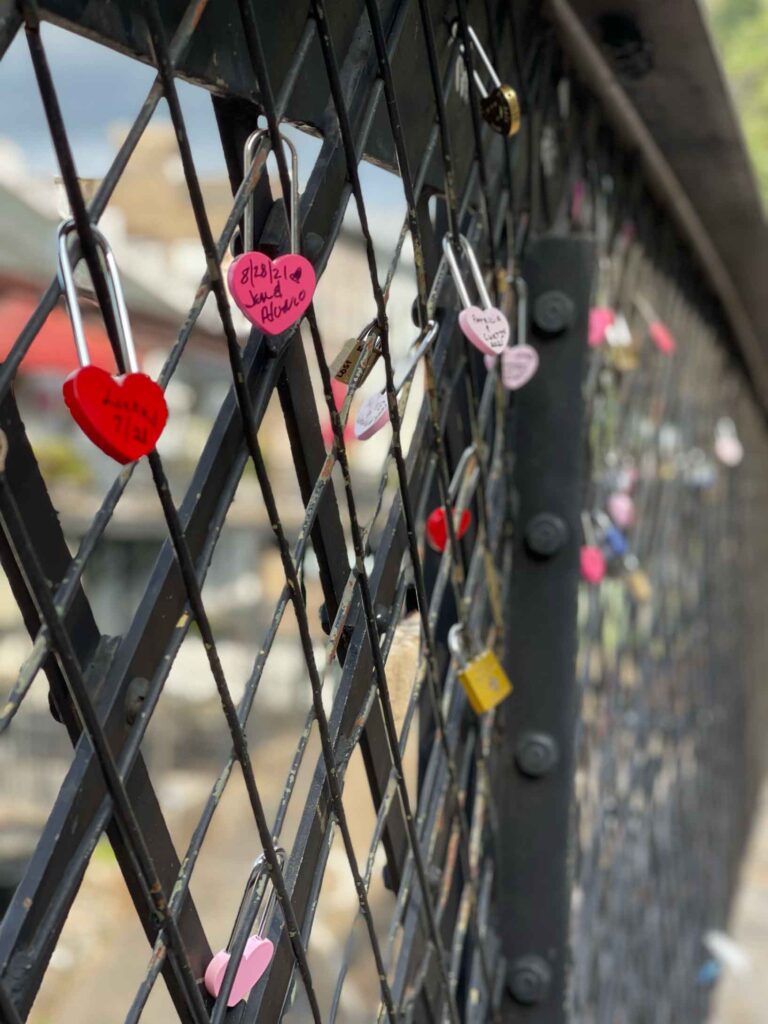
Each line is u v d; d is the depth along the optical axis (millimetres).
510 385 1151
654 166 1983
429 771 1100
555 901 1369
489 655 1109
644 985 2590
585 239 1263
